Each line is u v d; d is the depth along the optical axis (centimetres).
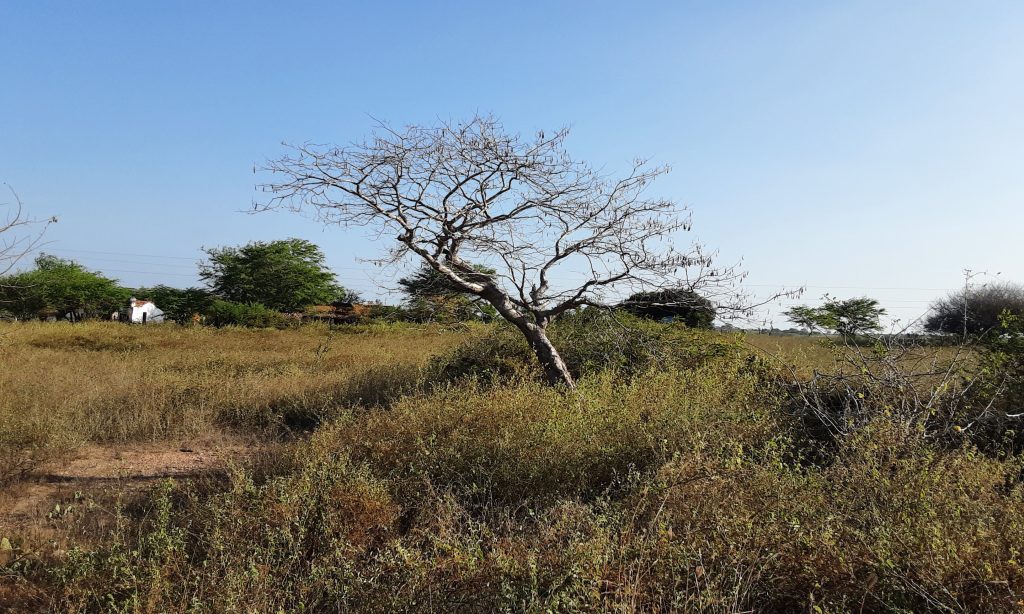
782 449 511
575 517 434
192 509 504
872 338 829
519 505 504
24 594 398
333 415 868
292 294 5138
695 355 1049
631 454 558
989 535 353
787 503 413
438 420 657
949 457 480
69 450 727
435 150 888
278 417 901
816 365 913
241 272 5103
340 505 473
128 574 378
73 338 2042
